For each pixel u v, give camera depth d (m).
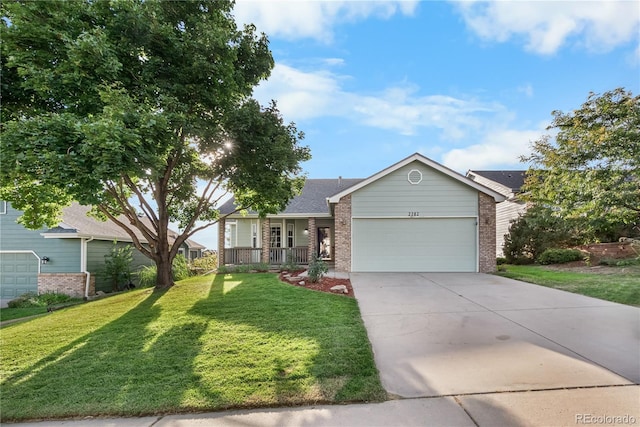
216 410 2.93
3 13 5.73
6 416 2.94
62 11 5.91
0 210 12.74
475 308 6.19
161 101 6.69
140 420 2.83
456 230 11.76
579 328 4.84
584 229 12.04
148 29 6.54
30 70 5.54
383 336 4.74
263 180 8.63
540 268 12.18
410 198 11.91
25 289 12.71
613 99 10.66
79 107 6.26
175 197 10.91
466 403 2.91
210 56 7.24
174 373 3.65
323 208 16.27
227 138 7.91
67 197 8.45
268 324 5.31
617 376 3.33
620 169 10.05
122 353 4.34
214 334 4.90
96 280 13.63
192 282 10.35
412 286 8.61
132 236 9.48
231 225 17.83
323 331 4.90
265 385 3.29
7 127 5.09
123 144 5.52
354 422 2.67
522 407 2.83
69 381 3.58
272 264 14.83
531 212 14.12
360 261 11.88
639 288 7.24
